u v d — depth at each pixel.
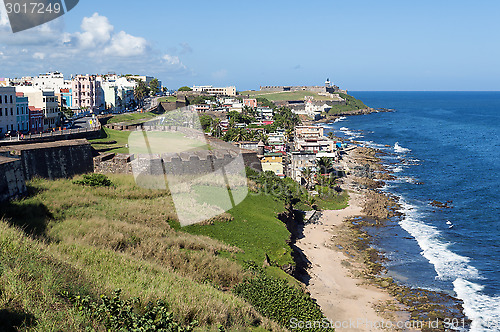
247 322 22.91
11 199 39.50
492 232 69.25
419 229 70.44
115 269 23.73
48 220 36.12
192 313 19.62
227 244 41.94
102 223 36.38
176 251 34.22
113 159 57.03
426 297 46.38
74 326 14.21
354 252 59.12
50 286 16.45
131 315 16.17
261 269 38.09
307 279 48.81
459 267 54.91
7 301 14.34
